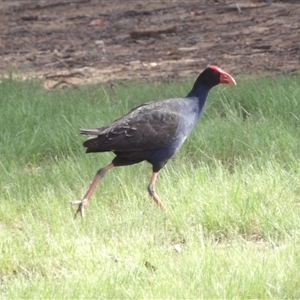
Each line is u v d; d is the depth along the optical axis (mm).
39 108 22766
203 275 13523
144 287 13359
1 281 14258
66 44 33938
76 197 17625
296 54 28656
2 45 34625
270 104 21672
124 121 16953
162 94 23750
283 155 18828
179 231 15789
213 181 17266
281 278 13430
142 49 31938
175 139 17109
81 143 20531
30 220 16219
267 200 16453
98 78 27812
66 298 13016
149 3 40250
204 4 38656
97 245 15109
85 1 42312
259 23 33844
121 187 17688
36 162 20125
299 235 15062
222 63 28328
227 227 15828
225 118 21750
